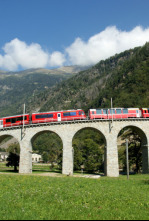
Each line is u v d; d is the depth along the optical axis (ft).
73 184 78.02
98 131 176.24
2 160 551.18
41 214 41.47
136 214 43.24
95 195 58.39
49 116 176.65
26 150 172.55
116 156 167.84
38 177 102.68
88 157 255.50
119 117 177.58
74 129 171.32
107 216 41.37
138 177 136.36
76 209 45.11
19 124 179.63
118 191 66.33
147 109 181.68
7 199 51.80
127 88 582.76
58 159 264.31
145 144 179.32
